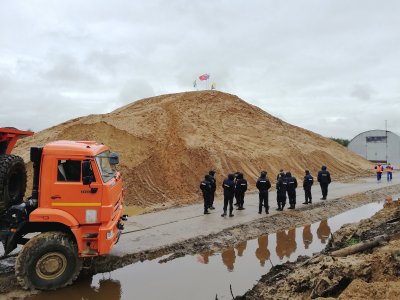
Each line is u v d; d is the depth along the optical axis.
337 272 7.37
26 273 8.54
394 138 47.31
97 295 8.78
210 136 30.30
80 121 28.56
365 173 37.28
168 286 9.38
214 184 18.22
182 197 21.64
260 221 15.82
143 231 14.02
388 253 7.45
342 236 11.99
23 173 9.94
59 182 8.90
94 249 9.08
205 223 15.29
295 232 15.12
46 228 9.18
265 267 10.90
